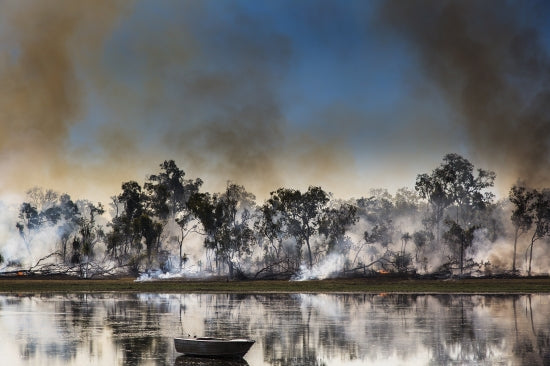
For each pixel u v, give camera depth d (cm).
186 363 5447
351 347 6141
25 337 6762
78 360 5594
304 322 7838
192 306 9819
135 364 5412
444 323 7675
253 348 6109
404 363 5447
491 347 6084
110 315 8625
